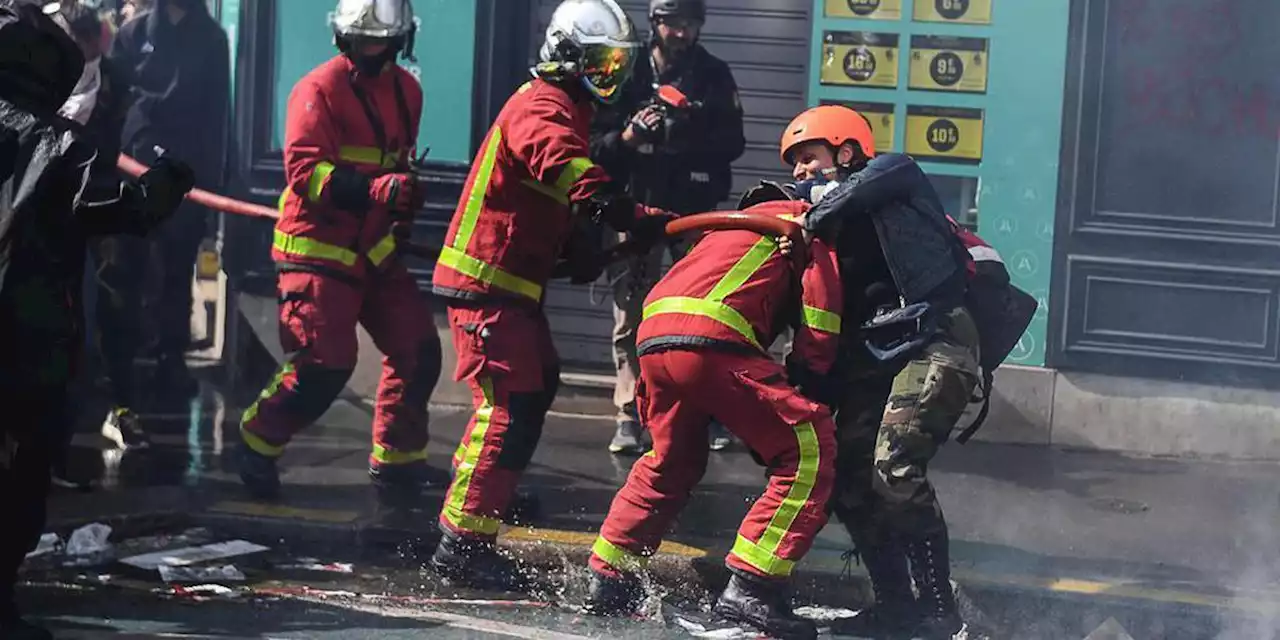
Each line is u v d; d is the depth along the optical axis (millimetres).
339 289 14969
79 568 12805
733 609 11625
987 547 14273
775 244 11570
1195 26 18750
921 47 19375
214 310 22422
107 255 16875
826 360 11633
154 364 21203
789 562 11578
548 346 13195
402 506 15000
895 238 11453
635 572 12375
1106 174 19062
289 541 14172
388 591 12773
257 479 15180
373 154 14953
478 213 12906
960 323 12102
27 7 10320
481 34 19922
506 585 13023
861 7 19484
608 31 12430
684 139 17125
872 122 19562
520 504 14820
